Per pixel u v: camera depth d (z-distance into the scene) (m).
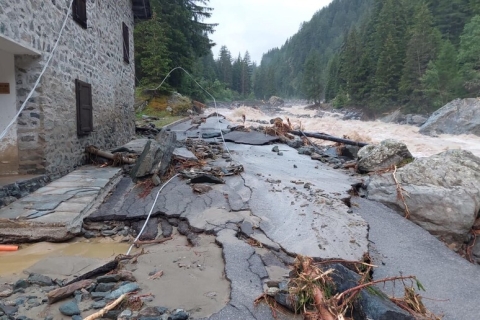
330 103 56.97
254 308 2.85
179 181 6.58
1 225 4.25
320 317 2.63
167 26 25.20
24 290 3.10
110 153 7.97
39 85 5.88
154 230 4.69
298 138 12.91
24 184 5.38
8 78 5.79
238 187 6.35
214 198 5.66
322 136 12.79
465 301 3.48
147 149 6.90
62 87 6.68
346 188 6.58
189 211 5.08
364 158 8.23
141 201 5.52
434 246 4.74
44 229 4.27
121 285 3.14
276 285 3.18
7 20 4.78
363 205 6.04
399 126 29.20
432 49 35.53
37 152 5.98
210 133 13.48
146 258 3.79
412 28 41.28
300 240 4.30
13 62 5.77
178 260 3.74
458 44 40.19
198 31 30.08
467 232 5.60
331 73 64.81
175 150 8.80
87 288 3.08
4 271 3.53
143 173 6.49
